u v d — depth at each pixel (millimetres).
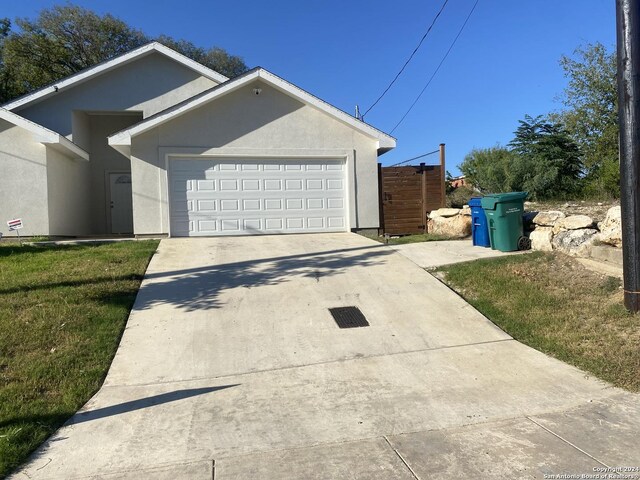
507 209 9359
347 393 4605
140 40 30828
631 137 5863
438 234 13078
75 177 15555
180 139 12547
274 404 4410
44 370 4973
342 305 7133
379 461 3410
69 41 27781
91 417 4219
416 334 6109
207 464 3445
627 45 5824
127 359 5465
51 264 9000
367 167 13633
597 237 8125
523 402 4277
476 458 3400
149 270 8836
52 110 15297
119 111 15859
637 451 3414
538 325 6086
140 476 3314
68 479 3301
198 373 5152
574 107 24625
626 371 4695
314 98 13016
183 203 12672
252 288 7859
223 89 12492
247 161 13016
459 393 4520
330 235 12844
